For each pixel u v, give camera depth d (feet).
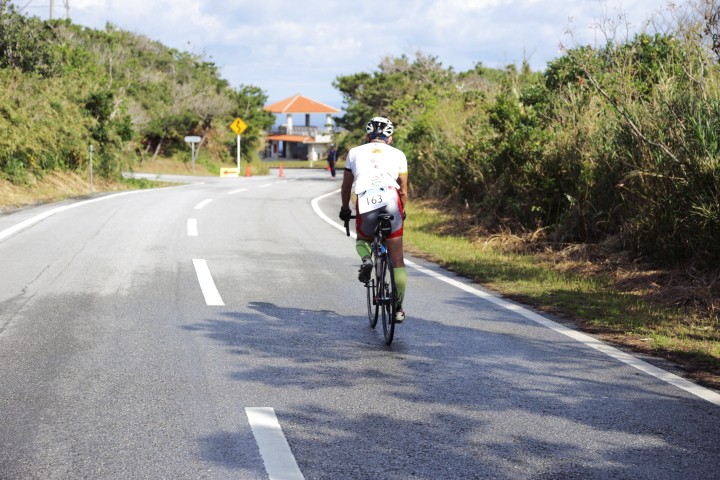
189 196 64.49
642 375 15.05
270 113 192.95
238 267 28.30
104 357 15.37
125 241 34.12
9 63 67.92
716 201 24.59
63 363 14.82
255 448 10.71
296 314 20.36
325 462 10.25
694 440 11.40
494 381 14.43
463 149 48.03
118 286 23.49
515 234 37.91
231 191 74.59
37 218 41.75
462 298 23.59
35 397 12.70
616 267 28.76
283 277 26.48
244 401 12.84
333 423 11.84
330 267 29.19
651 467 10.33
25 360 14.94
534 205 37.65
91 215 44.45
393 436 11.32
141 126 141.69
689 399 13.50
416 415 12.32
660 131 27.61
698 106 26.86
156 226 40.52
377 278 18.40
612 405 13.07
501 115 40.01
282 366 15.15
